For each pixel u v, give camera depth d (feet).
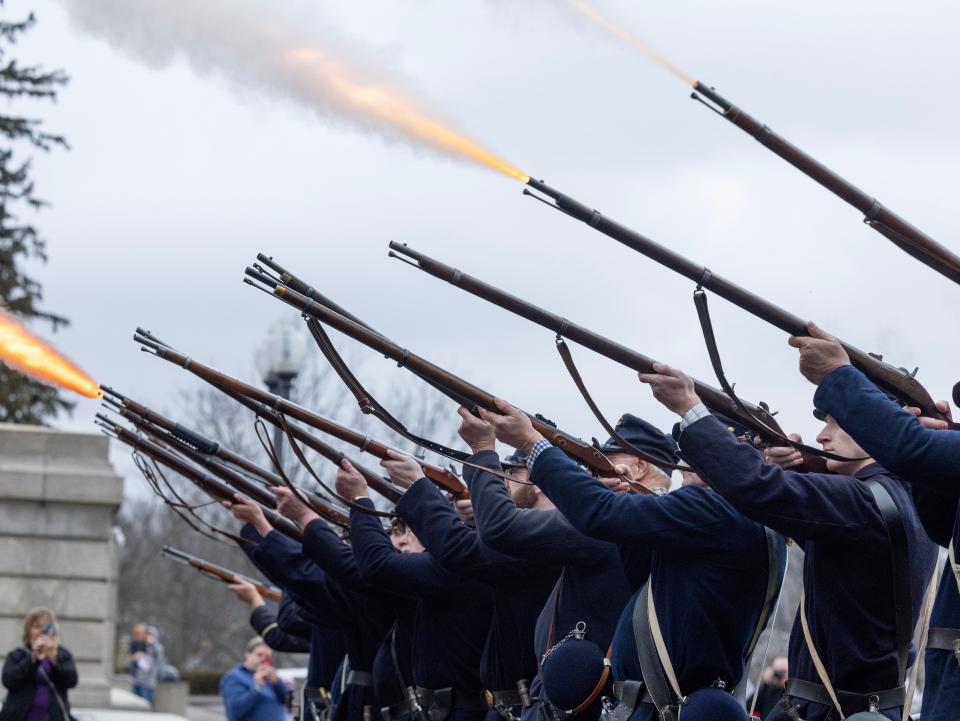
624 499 19.57
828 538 18.03
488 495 22.65
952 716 16.28
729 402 19.44
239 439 117.19
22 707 44.34
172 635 158.20
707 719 18.84
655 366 19.16
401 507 25.50
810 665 18.71
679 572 19.52
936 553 19.02
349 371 22.66
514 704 24.88
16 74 105.70
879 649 18.22
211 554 153.89
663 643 19.49
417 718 27.63
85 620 72.33
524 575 24.59
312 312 22.33
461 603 26.96
